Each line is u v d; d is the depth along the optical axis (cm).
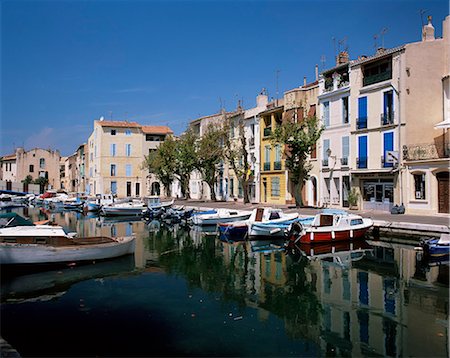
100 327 1074
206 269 1747
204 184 6128
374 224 2464
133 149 7450
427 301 1292
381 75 3231
